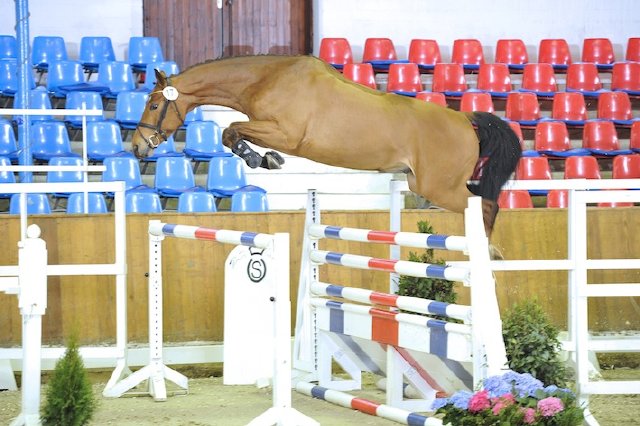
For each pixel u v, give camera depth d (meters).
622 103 16.84
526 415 5.42
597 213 11.69
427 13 18.58
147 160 14.48
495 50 18.72
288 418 7.17
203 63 9.89
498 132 9.75
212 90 9.85
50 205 13.90
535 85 17.44
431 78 17.84
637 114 17.66
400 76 16.81
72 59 17.73
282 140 9.42
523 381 5.67
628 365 11.41
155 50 17.02
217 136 14.59
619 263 7.66
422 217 11.45
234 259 9.92
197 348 10.71
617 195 7.55
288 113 9.35
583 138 15.98
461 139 9.63
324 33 18.41
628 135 16.86
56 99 15.91
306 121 9.33
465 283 6.95
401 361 8.26
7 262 10.54
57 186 8.98
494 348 6.72
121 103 15.15
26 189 8.86
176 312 10.88
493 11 18.72
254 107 9.55
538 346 7.16
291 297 11.26
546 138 15.75
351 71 16.77
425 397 8.33
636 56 18.19
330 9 18.38
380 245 11.40
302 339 9.43
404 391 9.05
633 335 11.62
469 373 7.44
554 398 5.46
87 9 17.78
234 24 18.78
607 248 11.70
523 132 16.36
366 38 18.45
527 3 18.75
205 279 10.96
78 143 15.16
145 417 8.20
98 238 10.73
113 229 10.77
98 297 10.71
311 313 9.36
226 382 9.87
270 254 7.25
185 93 9.88
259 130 9.42
